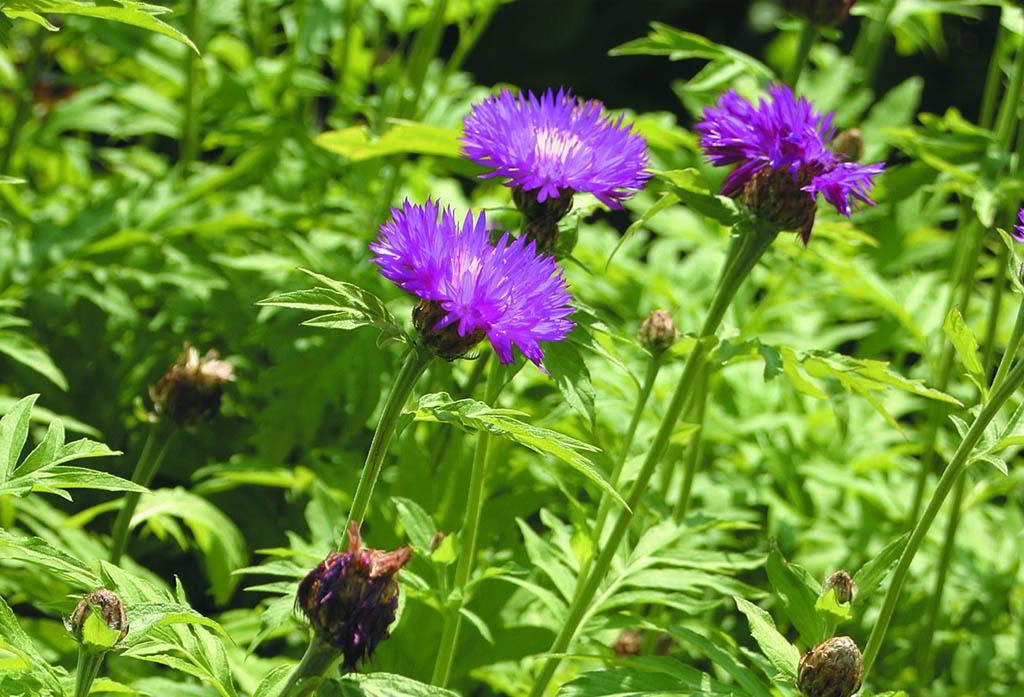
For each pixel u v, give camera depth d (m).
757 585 1.02
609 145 0.73
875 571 0.75
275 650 0.98
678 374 1.04
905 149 0.95
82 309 1.06
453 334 0.66
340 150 0.93
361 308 0.67
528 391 1.05
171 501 0.88
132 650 0.68
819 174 0.75
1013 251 0.73
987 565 1.05
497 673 0.90
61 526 0.90
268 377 0.97
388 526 0.90
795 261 0.94
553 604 0.80
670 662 0.73
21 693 0.67
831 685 0.70
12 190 1.00
